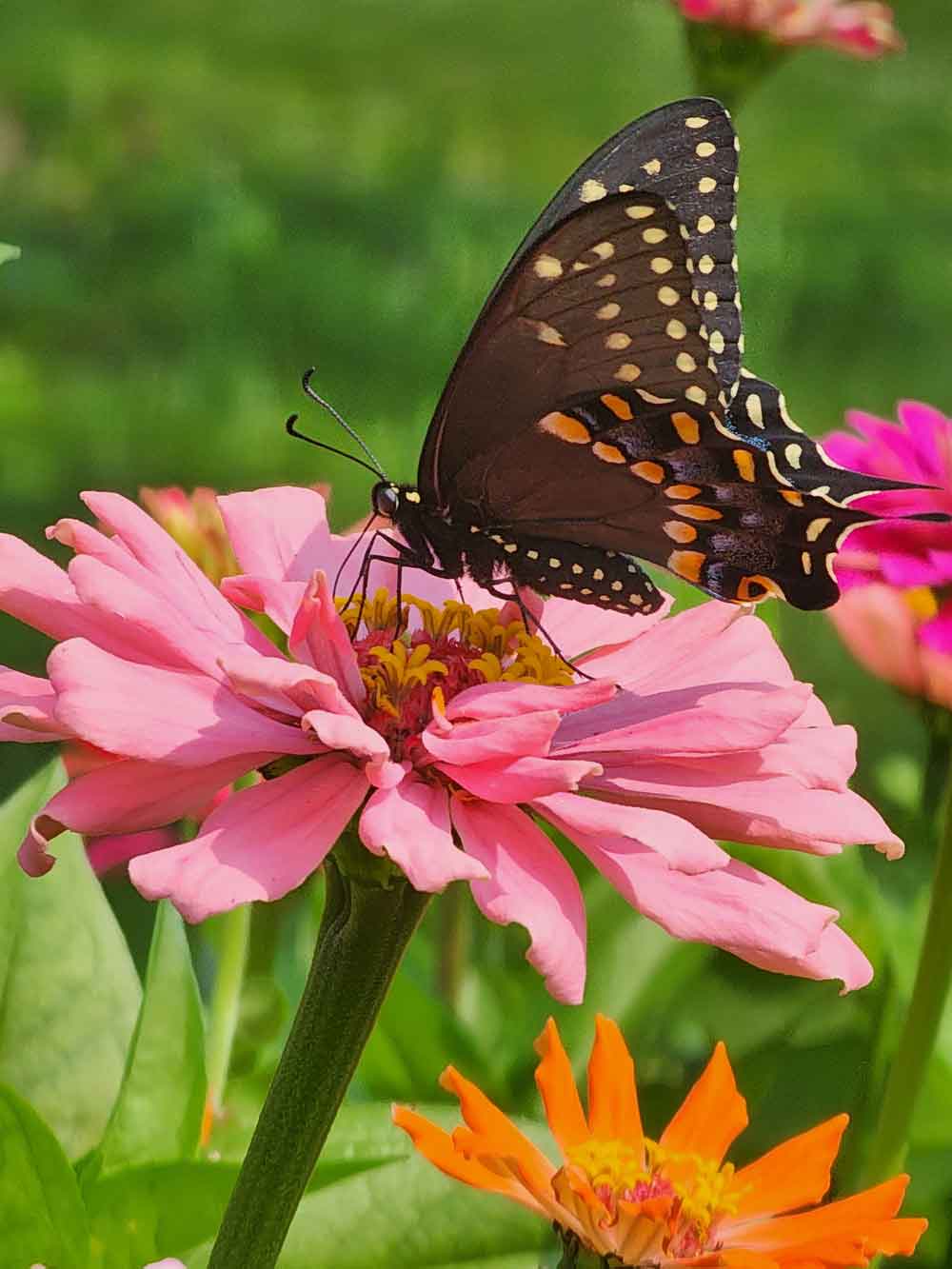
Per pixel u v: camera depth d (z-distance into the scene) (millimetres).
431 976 518
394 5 2242
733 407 422
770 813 387
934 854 470
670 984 489
